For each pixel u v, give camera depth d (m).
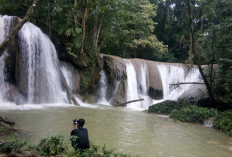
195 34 15.50
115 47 32.81
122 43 29.41
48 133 7.88
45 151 5.14
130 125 10.96
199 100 18.44
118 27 23.62
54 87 18.19
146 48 33.56
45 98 16.94
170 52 39.28
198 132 10.90
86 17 20.22
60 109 14.05
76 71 21.05
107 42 26.89
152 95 26.06
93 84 22.25
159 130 10.42
